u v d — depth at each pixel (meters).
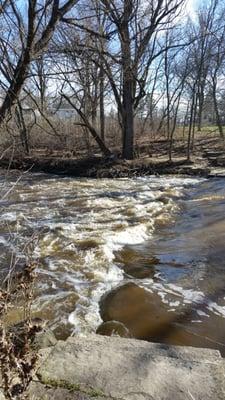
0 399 2.41
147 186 15.22
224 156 20.38
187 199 12.94
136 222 10.08
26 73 5.82
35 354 2.59
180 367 2.99
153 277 6.94
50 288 6.42
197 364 3.03
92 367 2.98
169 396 2.67
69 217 10.58
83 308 5.86
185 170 18.03
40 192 14.06
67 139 22.83
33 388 2.73
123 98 20.81
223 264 7.39
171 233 9.39
